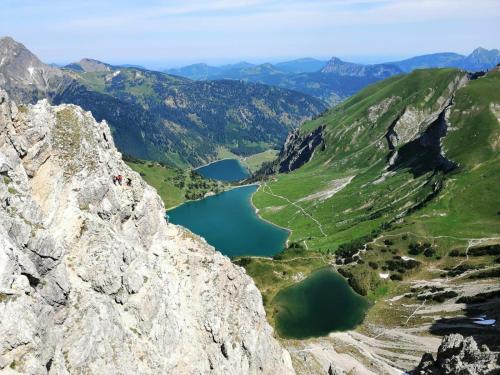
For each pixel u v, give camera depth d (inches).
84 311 2480.3
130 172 3782.0
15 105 2746.1
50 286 2325.3
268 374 4448.8
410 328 7790.4
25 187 2524.6
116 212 3304.6
